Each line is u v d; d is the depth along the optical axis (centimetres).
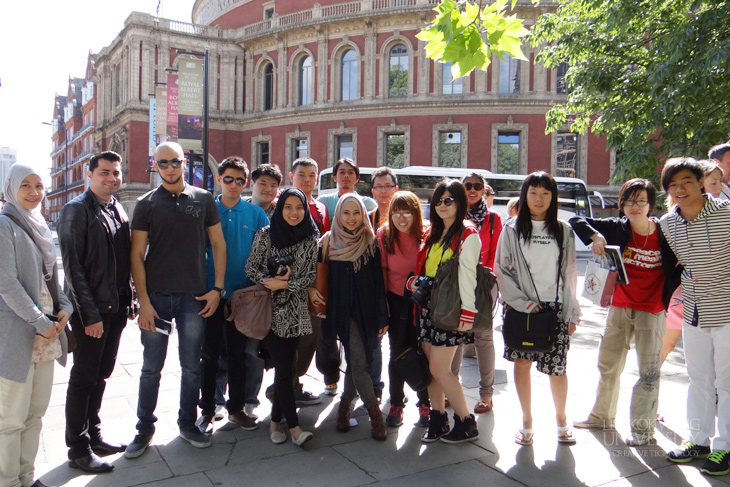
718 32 915
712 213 370
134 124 3244
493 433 434
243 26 3512
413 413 486
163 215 398
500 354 697
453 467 372
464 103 2844
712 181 442
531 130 2830
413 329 421
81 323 369
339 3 3072
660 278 406
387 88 3000
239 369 445
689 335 387
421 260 417
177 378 581
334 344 495
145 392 399
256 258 429
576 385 554
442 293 387
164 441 418
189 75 1501
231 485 345
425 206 1853
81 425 369
